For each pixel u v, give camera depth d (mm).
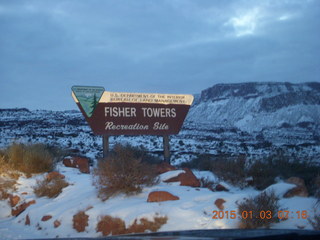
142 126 17281
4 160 17156
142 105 17375
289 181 10617
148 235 4406
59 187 13859
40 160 17203
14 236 10398
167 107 17859
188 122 85812
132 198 10969
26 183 15531
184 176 12414
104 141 16688
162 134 17641
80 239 4520
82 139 42500
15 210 13211
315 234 3801
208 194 10500
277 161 14367
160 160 18500
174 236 4059
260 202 8820
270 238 3580
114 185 11188
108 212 9930
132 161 11516
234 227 8594
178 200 10281
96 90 16594
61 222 10633
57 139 40375
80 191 12953
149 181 11625
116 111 16859
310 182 11578
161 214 9312
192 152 32781
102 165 11656
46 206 12297
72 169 18031
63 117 68125
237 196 9805
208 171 16359
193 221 9023
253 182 12758
